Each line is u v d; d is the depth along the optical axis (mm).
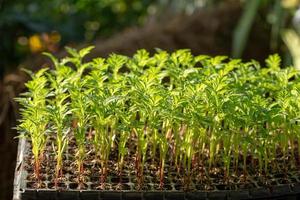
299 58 1715
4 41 1808
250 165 993
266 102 958
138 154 928
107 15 2143
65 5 2023
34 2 1937
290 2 1793
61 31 1899
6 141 1333
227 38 1900
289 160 1015
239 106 931
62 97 958
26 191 868
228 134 941
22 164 948
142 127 924
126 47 1624
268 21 1957
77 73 1020
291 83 999
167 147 965
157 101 909
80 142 916
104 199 880
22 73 1430
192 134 934
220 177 954
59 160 908
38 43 1897
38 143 914
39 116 913
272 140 975
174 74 990
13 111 1338
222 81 934
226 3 2035
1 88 1394
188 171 923
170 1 2018
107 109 913
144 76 945
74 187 907
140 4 2199
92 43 1658
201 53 1818
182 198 891
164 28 1811
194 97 921
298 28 1890
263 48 1947
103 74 984
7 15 1775
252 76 1026
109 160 980
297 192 932
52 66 1439
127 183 917
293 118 953
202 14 1933
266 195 917
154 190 900
